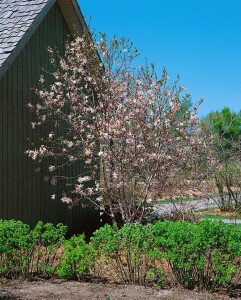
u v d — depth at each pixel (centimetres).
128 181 1097
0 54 1001
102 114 1176
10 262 779
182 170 1175
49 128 1255
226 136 3244
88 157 1219
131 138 1080
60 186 1292
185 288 715
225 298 670
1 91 1072
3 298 651
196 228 713
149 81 1116
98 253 758
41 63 1234
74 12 1317
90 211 1426
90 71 1199
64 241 784
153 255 711
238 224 1382
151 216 1234
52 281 752
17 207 1115
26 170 1155
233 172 1798
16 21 1112
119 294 673
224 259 716
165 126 1080
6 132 1085
